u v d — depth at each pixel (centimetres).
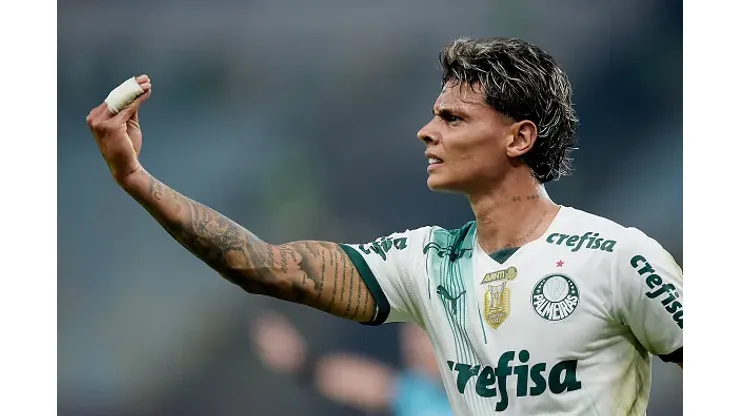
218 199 3906
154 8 4041
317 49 4022
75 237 3803
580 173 3925
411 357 3119
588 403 1451
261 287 1534
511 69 1520
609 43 4016
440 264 1577
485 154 1522
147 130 3956
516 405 1476
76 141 3934
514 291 1500
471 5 4025
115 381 3644
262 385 3462
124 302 3722
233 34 4038
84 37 4019
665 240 3872
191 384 3597
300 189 3891
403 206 3881
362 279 1588
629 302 1450
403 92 3984
